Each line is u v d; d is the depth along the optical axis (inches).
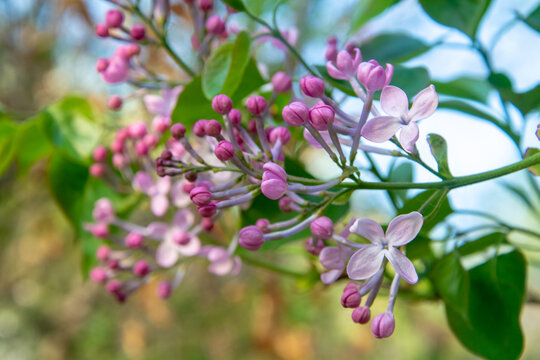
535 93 8.2
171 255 8.8
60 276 31.0
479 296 7.7
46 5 21.2
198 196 6.3
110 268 9.0
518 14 8.4
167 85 8.4
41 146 10.5
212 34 8.2
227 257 8.6
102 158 9.5
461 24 8.5
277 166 6.0
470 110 8.6
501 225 8.0
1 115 10.3
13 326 32.4
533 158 5.9
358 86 6.7
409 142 5.9
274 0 8.3
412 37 8.8
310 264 8.9
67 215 10.1
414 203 6.4
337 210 7.4
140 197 9.8
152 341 29.6
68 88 22.3
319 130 6.1
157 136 8.6
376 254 5.9
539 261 10.1
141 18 8.4
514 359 7.5
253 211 7.7
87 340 31.0
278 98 8.5
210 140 7.1
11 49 21.4
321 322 31.6
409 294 8.3
